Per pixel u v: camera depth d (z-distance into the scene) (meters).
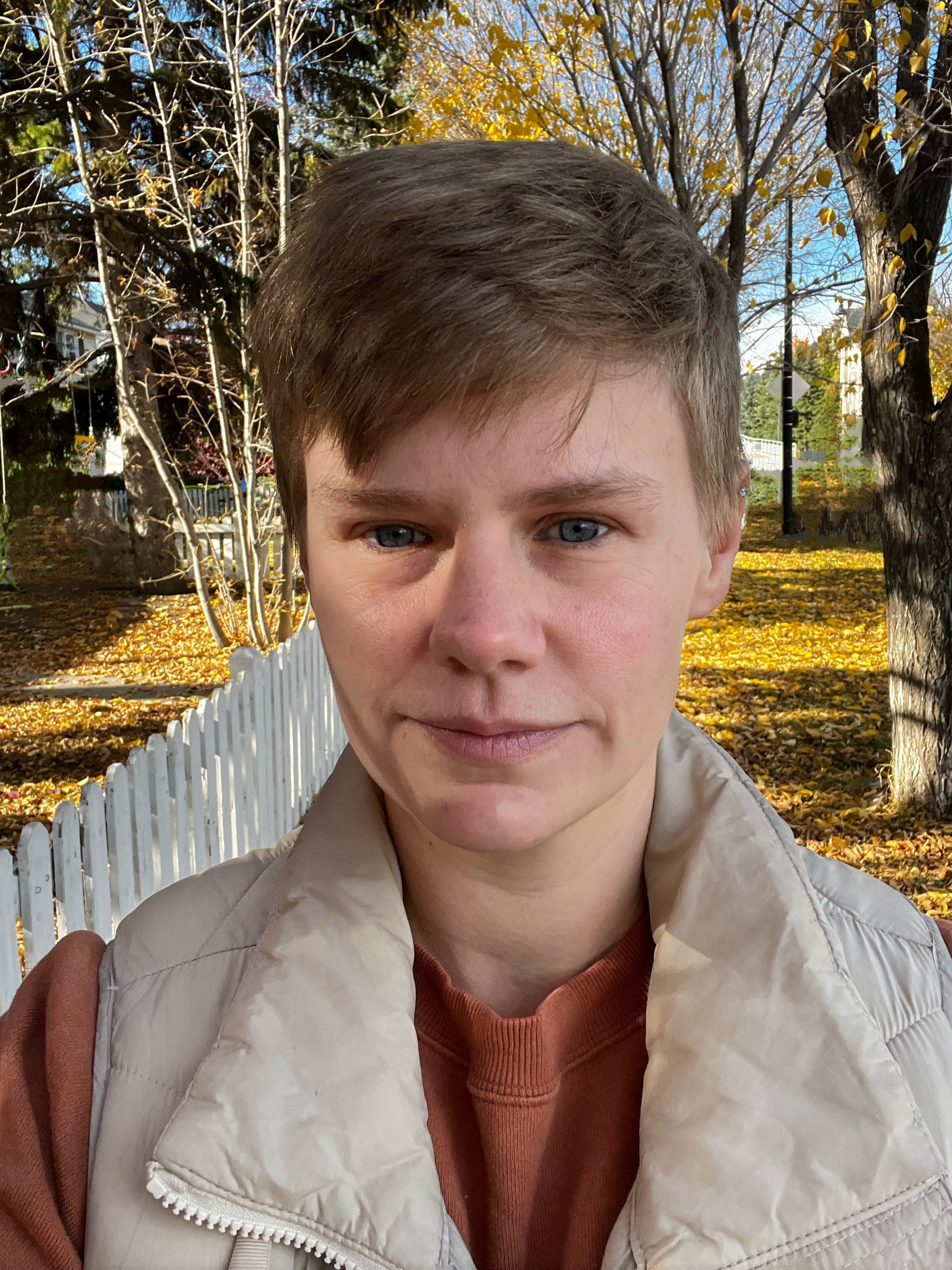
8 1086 0.76
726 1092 0.70
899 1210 0.66
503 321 0.60
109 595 13.38
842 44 4.68
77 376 12.88
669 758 0.89
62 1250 0.70
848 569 16.11
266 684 4.96
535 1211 0.76
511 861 0.76
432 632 0.63
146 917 0.88
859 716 7.54
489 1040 0.76
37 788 6.20
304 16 8.27
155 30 8.73
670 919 0.79
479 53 7.95
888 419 5.40
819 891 0.86
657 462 0.66
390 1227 0.67
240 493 10.42
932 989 0.80
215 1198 0.68
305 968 0.76
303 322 0.69
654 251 0.67
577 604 0.63
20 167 8.00
